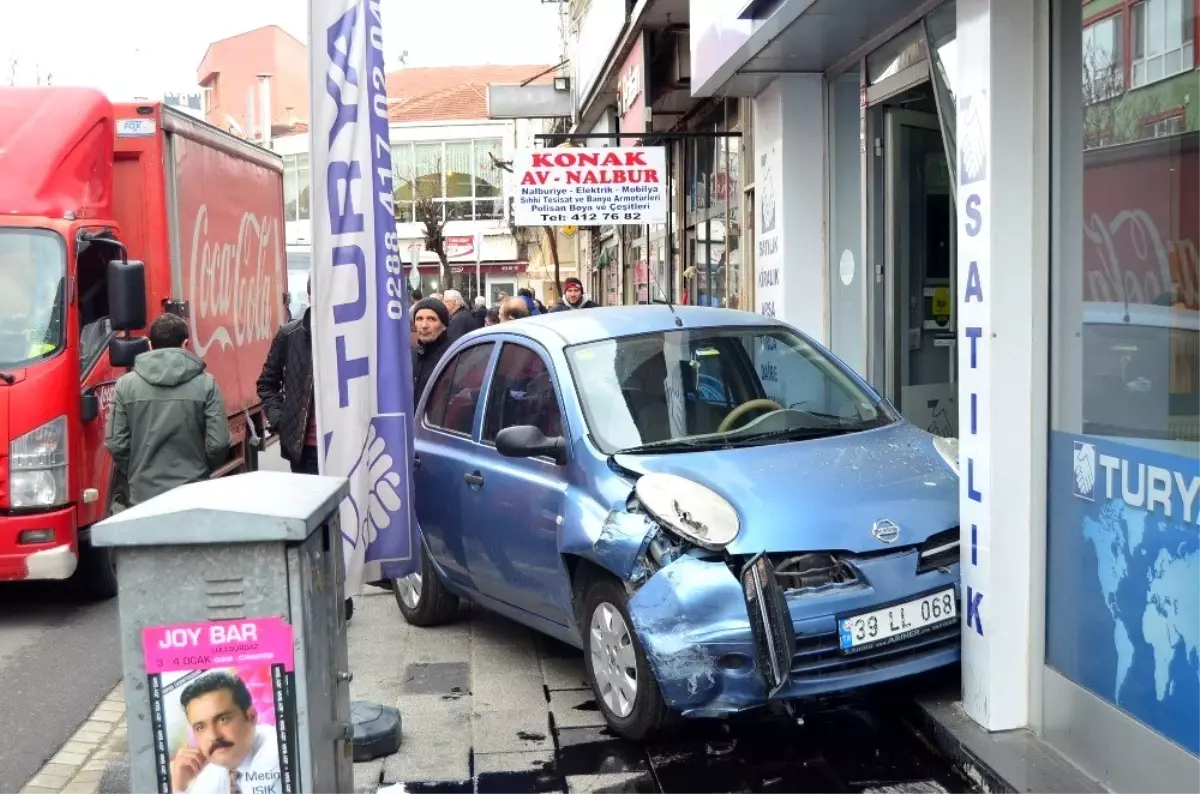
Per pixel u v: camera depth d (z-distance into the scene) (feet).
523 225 40.14
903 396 27.66
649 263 63.36
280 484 11.08
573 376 17.90
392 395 16.39
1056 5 13.94
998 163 14.07
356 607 23.76
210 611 9.77
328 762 10.76
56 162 25.50
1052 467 14.14
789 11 23.06
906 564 14.88
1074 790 13.03
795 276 29.53
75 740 17.47
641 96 46.34
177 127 30.04
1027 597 14.51
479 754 15.61
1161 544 12.06
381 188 16.16
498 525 18.42
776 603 13.79
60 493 23.65
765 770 14.85
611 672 15.81
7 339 23.75
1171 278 12.06
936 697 15.97
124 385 21.79
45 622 24.75
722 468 15.94
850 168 29.32
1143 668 12.39
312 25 15.71
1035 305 14.20
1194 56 11.87
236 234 36.37
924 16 21.61
